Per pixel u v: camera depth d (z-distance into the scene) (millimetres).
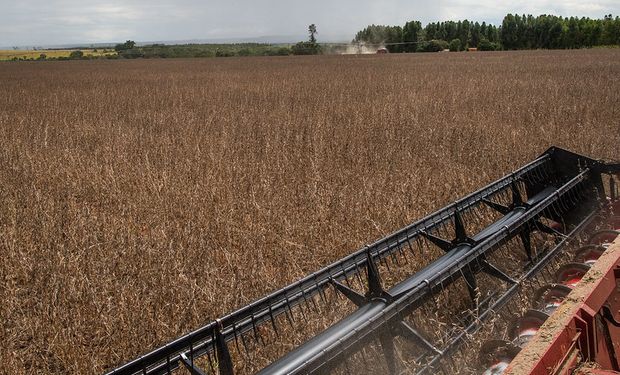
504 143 10383
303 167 9102
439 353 3309
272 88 23672
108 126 13828
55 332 4441
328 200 7250
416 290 3439
